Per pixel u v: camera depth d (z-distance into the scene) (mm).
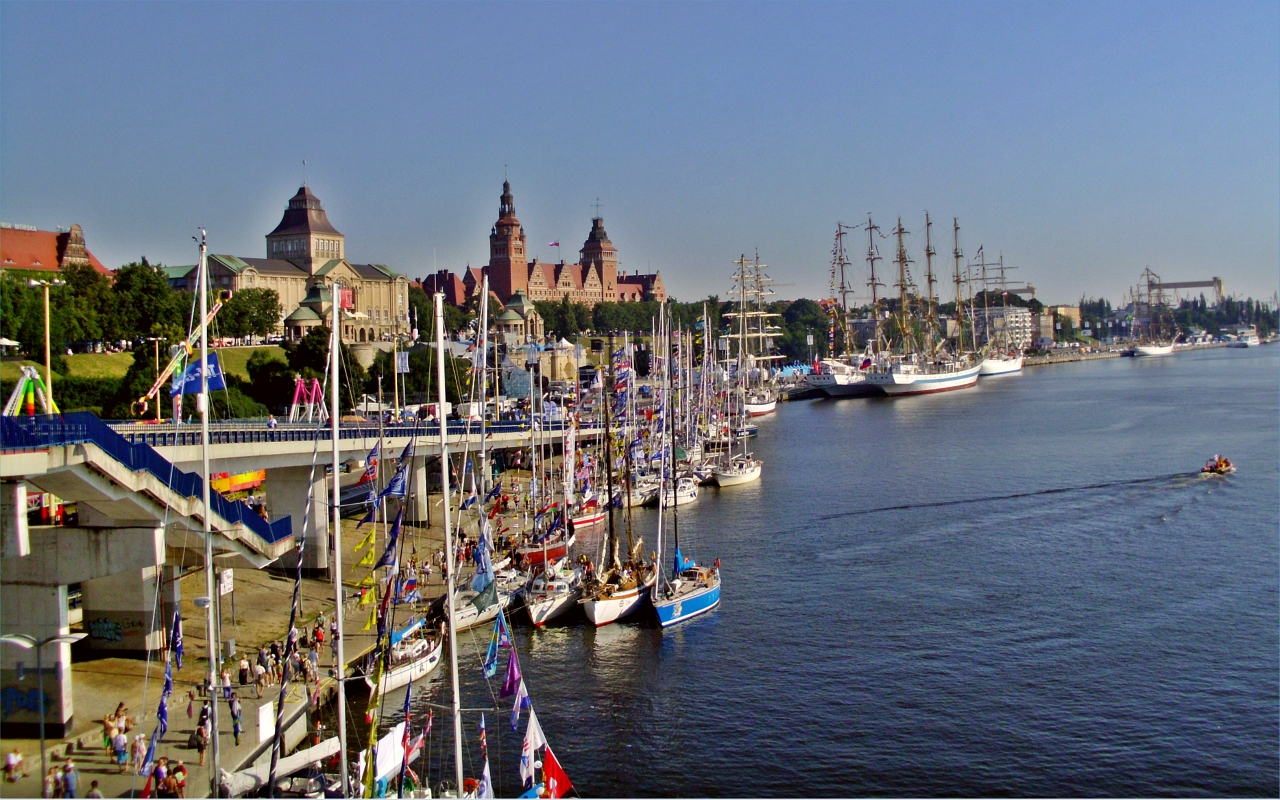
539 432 164625
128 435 102125
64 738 70312
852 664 97062
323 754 69562
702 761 78812
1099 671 94562
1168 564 129125
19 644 59656
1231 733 82312
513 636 104688
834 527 155000
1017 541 143125
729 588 121875
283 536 97375
